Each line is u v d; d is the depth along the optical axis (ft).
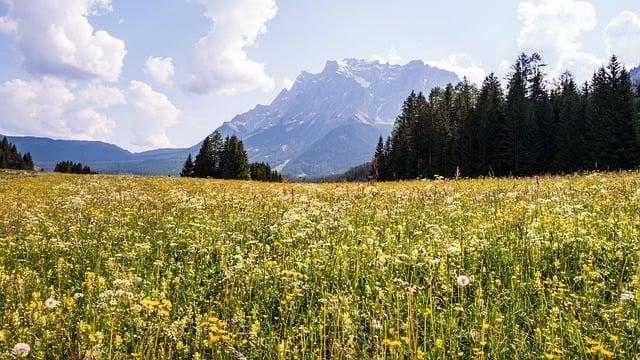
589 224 29.68
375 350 17.06
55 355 17.21
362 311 20.76
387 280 23.56
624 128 203.41
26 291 23.39
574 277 23.20
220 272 26.43
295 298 22.56
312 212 38.47
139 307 18.72
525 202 38.50
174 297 22.99
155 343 17.51
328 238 30.48
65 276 26.12
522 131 230.27
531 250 26.14
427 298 21.42
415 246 27.61
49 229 37.88
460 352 17.15
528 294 21.84
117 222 41.06
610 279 21.85
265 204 48.14
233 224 37.58
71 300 20.45
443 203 42.80
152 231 37.27
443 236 29.25
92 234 36.29
